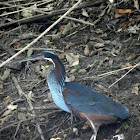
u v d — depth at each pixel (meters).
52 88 9.69
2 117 10.57
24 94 11.13
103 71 11.71
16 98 11.19
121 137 9.36
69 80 11.45
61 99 9.51
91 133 9.68
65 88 9.51
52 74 9.66
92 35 13.36
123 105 9.88
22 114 10.52
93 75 11.61
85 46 12.87
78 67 11.93
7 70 12.21
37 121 10.15
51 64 12.30
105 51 12.53
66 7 14.68
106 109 9.02
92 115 9.11
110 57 12.26
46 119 10.27
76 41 13.23
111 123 9.67
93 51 12.44
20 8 14.83
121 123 9.77
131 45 12.49
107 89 10.95
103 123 9.27
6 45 13.38
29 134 9.88
